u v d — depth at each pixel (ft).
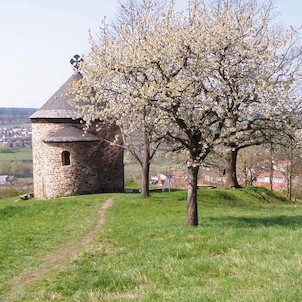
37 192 121.29
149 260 38.19
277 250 38.01
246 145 80.43
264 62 54.95
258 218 68.18
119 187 124.98
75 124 118.83
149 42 53.16
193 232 51.85
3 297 32.96
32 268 42.06
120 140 117.29
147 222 67.36
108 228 63.46
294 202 126.82
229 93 52.95
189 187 58.80
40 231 62.23
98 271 37.40
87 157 118.11
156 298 26.27
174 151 60.59
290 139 63.87
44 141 116.57
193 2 57.26
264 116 55.36
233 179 122.21
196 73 53.11
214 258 36.40
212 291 25.79
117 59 54.44
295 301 22.59
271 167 145.59
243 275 29.37
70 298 30.32
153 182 171.94
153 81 52.49
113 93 57.11
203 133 55.83
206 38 52.80
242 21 55.83
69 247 51.80
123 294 29.14
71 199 98.43
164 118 53.31
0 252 48.83
